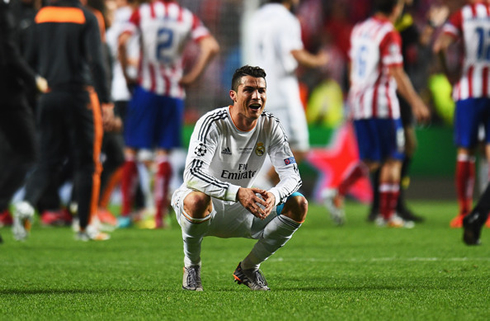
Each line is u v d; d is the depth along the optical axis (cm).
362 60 3078
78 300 1294
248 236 1417
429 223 3288
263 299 1295
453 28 2930
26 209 2255
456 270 1708
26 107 2266
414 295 1335
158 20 2980
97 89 2319
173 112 3047
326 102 5628
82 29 2300
